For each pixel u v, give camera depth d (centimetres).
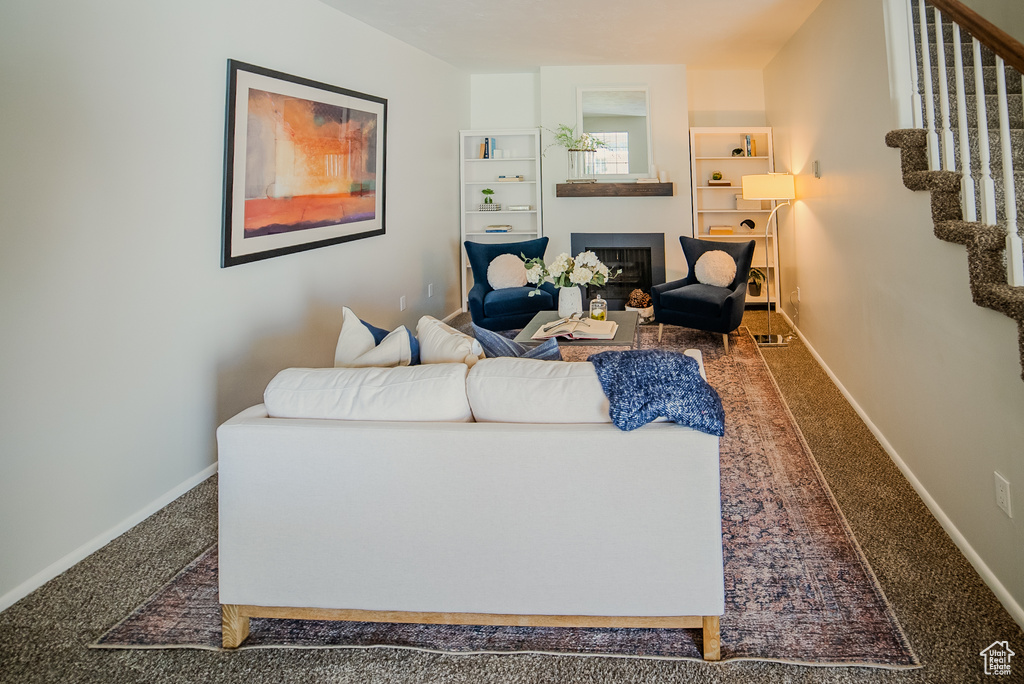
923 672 164
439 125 618
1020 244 188
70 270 224
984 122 212
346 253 439
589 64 639
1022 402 180
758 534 238
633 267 664
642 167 654
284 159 350
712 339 545
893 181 294
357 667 175
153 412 267
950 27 333
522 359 187
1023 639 175
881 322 315
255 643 187
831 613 190
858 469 291
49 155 215
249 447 178
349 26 438
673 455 163
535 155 688
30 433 212
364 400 182
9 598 205
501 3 425
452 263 674
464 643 184
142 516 262
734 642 179
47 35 212
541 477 168
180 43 275
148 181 259
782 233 619
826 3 419
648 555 168
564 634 188
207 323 299
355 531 177
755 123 674
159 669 176
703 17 471
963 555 218
